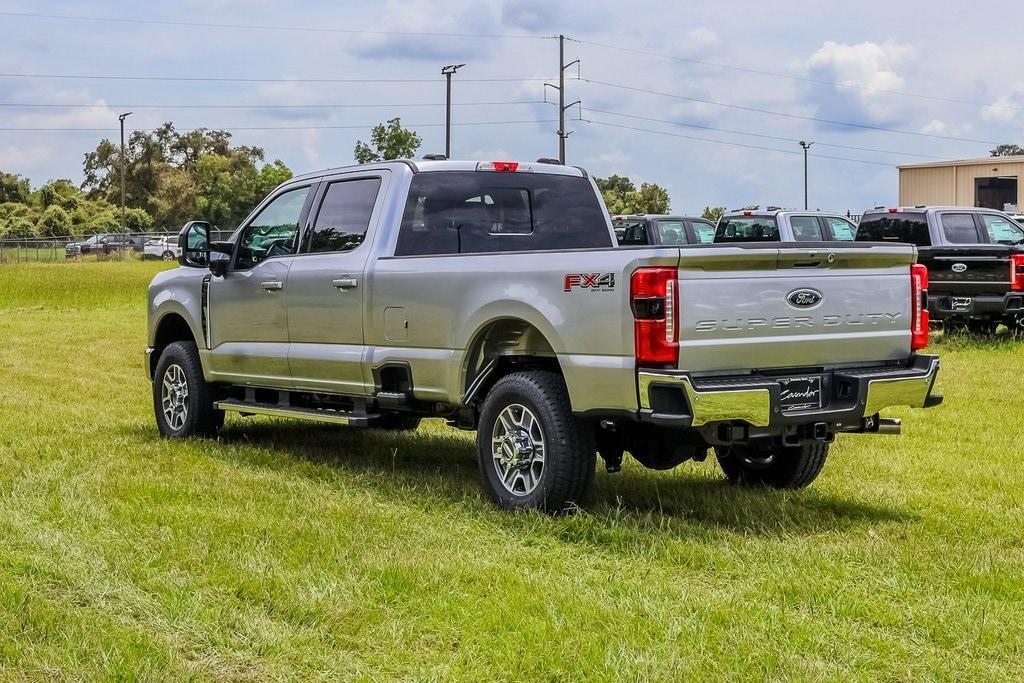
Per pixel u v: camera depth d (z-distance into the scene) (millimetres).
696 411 5699
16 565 5293
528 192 7941
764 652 4270
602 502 6688
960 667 4180
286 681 4027
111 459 8039
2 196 106125
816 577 5211
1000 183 43656
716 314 5859
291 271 8016
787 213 20984
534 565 5438
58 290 32750
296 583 5043
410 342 7145
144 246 60719
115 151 110875
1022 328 16641
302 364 7934
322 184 8055
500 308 6504
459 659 4219
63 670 4074
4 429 9305
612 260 5922
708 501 6773
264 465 7988
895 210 18047
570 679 4031
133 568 5270
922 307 6648
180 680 3998
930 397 6559
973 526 6270
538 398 6332
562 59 55094
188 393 8992
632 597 4883
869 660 4219
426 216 7547
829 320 6242
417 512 6500
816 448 7031
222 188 88750
